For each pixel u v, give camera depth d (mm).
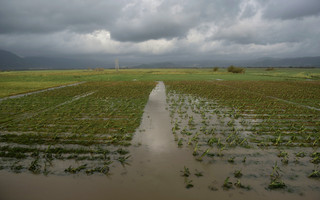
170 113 12688
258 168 5965
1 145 7422
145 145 7570
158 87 27906
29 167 5895
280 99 17719
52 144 7531
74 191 4941
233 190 4980
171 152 6984
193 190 4977
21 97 18719
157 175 5598
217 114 12398
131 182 5285
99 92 22141
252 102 16266
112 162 6223
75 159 6410
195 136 8148
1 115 11852
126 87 27297
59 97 18828
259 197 4754
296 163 6262
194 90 23938
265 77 49094
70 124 10070
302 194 4867
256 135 8641
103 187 5094
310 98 18078
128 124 10133
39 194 4844
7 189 5008
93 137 8242
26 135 8336
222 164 6184
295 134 8688
